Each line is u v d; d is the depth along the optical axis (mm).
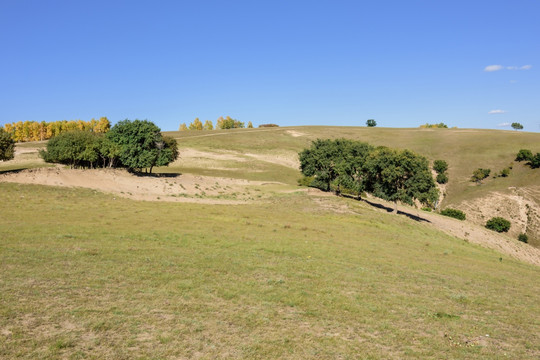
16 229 24016
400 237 37469
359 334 12008
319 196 58406
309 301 14797
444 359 10648
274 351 10164
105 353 9180
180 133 183375
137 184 55688
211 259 20531
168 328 10984
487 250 45281
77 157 65000
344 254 25562
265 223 36469
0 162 96938
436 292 18203
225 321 11984
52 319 10742
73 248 19938
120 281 15055
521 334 13297
